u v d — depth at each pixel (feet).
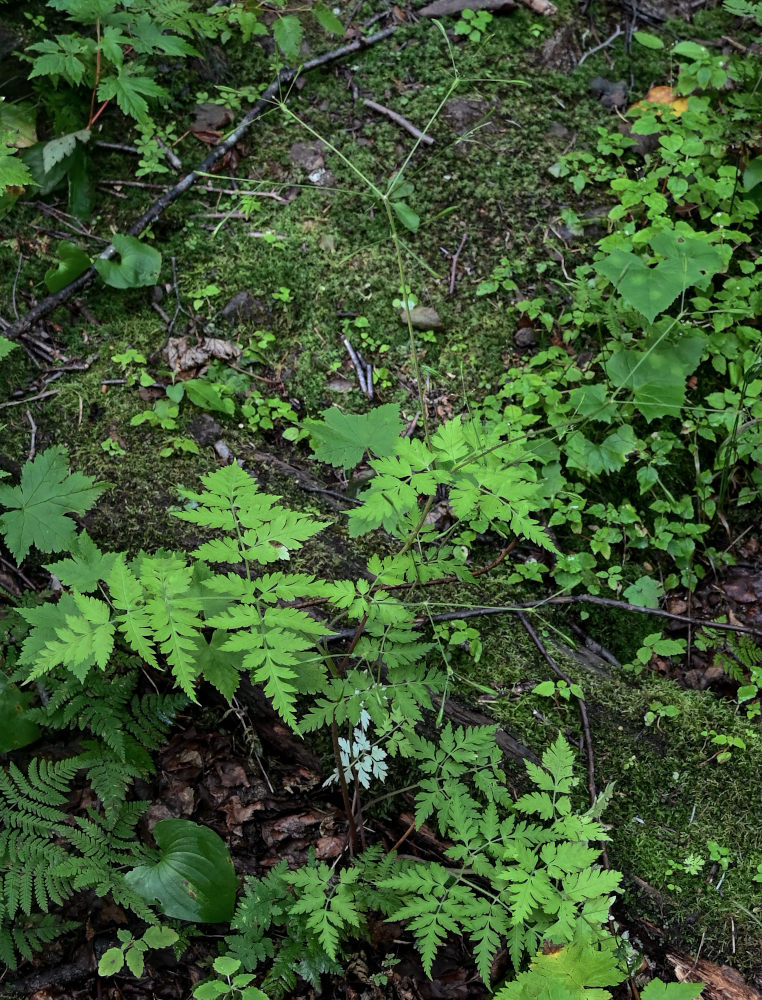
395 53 4.55
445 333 4.01
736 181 4.26
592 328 4.00
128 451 3.60
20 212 4.06
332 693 2.84
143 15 4.05
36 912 2.96
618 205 4.18
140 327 3.92
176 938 2.88
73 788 3.21
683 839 3.08
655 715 3.25
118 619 2.49
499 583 3.51
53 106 4.13
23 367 3.76
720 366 3.91
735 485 3.84
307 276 4.06
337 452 3.15
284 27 4.02
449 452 2.66
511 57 4.56
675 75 4.66
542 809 2.83
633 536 3.69
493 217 4.23
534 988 2.49
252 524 2.57
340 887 2.85
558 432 3.72
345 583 2.66
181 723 3.37
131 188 4.19
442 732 2.98
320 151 4.32
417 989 2.95
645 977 2.94
